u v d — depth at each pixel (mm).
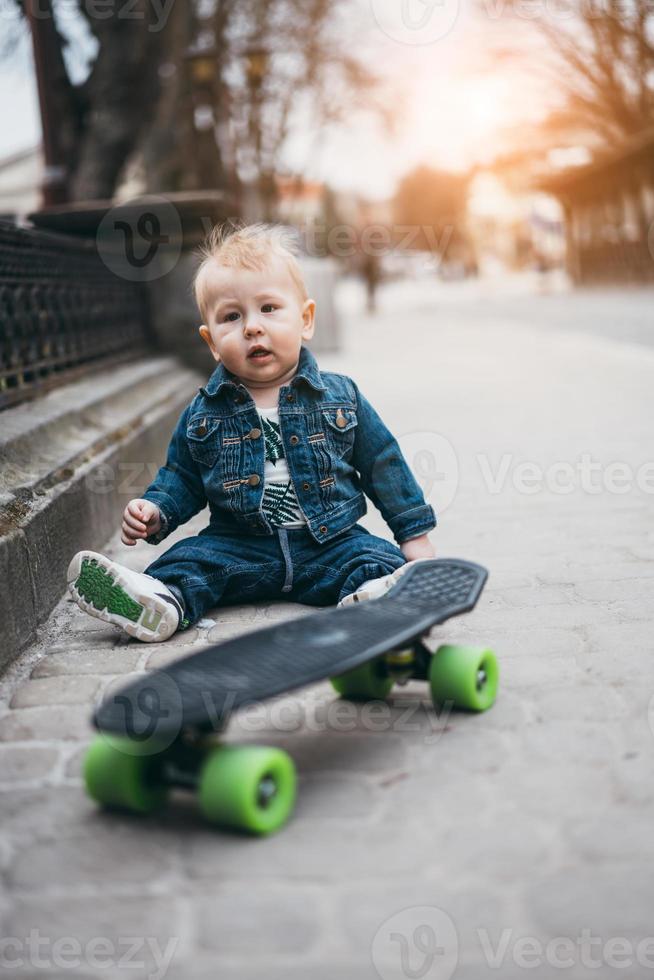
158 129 11680
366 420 2914
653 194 20875
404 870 1547
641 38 18344
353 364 10789
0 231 3717
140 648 2621
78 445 3754
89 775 1737
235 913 1463
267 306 2770
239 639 1897
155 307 7059
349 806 1740
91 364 5109
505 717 2076
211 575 2801
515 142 24766
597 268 25703
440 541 3686
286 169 19234
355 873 1546
